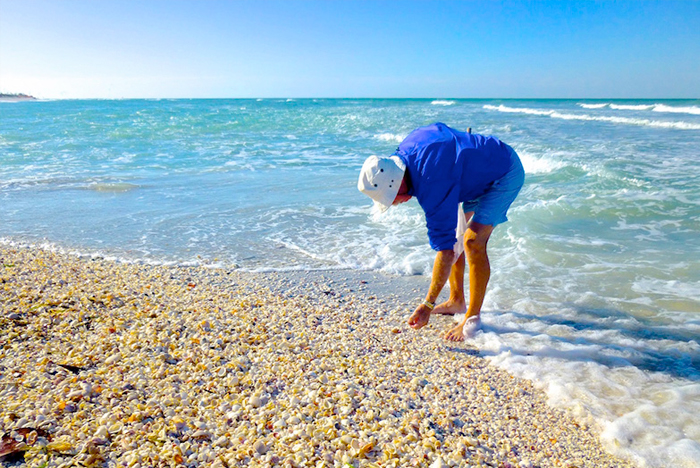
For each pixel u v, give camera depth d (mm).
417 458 2152
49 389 2316
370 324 3785
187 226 6523
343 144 16141
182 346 2975
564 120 24109
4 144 15352
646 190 7785
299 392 2604
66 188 8898
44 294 3484
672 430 2537
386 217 6863
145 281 4320
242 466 1993
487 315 3949
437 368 3162
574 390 2912
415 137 2938
